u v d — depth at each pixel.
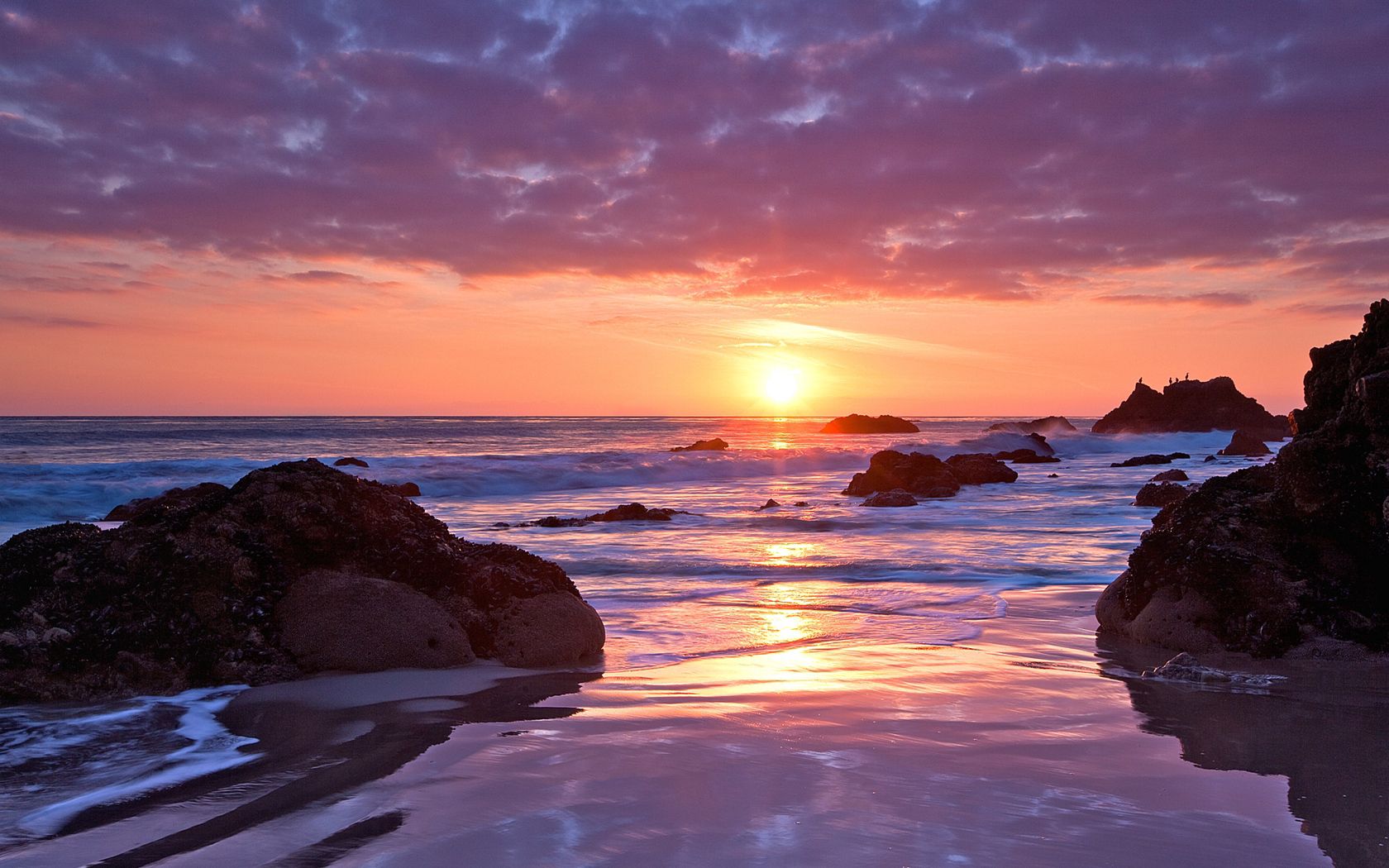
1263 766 4.53
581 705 5.77
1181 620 7.71
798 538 16.48
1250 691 6.19
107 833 3.71
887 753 4.67
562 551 14.62
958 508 22.75
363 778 4.34
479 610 7.31
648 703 5.81
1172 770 4.45
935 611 9.52
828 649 7.61
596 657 7.35
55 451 51.22
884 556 13.79
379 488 8.29
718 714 5.48
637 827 3.67
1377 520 7.58
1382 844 3.54
